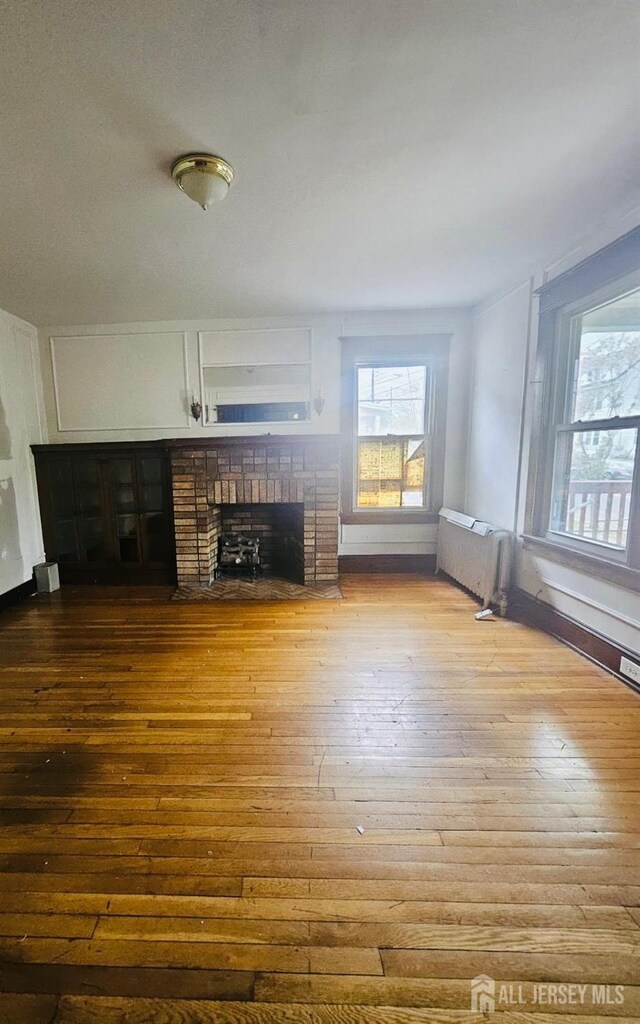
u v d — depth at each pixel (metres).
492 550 3.06
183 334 3.87
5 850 1.26
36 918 1.08
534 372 2.86
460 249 2.57
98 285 2.98
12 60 1.23
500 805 1.42
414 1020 0.89
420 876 1.18
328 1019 0.90
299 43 1.20
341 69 1.28
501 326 3.27
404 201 2.03
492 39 1.20
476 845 1.27
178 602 3.40
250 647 2.59
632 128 1.55
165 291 3.15
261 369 3.91
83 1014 0.90
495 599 3.10
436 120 1.49
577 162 1.75
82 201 1.97
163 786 1.51
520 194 1.99
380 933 1.04
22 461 3.62
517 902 1.11
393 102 1.41
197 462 3.68
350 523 4.13
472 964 0.98
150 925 1.07
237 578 3.99
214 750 1.69
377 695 2.06
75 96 1.35
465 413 3.94
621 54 1.24
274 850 1.26
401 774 1.56
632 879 1.17
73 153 1.64
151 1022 0.89
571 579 2.56
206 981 0.96
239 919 1.08
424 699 2.03
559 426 2.69
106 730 1.81
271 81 1.32
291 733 1.79
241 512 4.15
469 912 1.09
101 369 3.92
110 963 0.99
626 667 2.15
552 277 2.66
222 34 1.17
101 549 4.00
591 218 2.22
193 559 3.78
